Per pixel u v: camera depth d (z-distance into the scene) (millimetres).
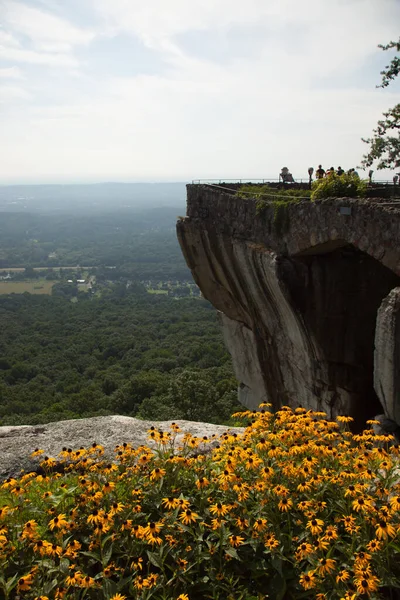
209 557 4559
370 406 11570
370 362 11438
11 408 42938
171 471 5434
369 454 5254
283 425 5988
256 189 13750
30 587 4258
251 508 4996
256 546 4617
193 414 25547
